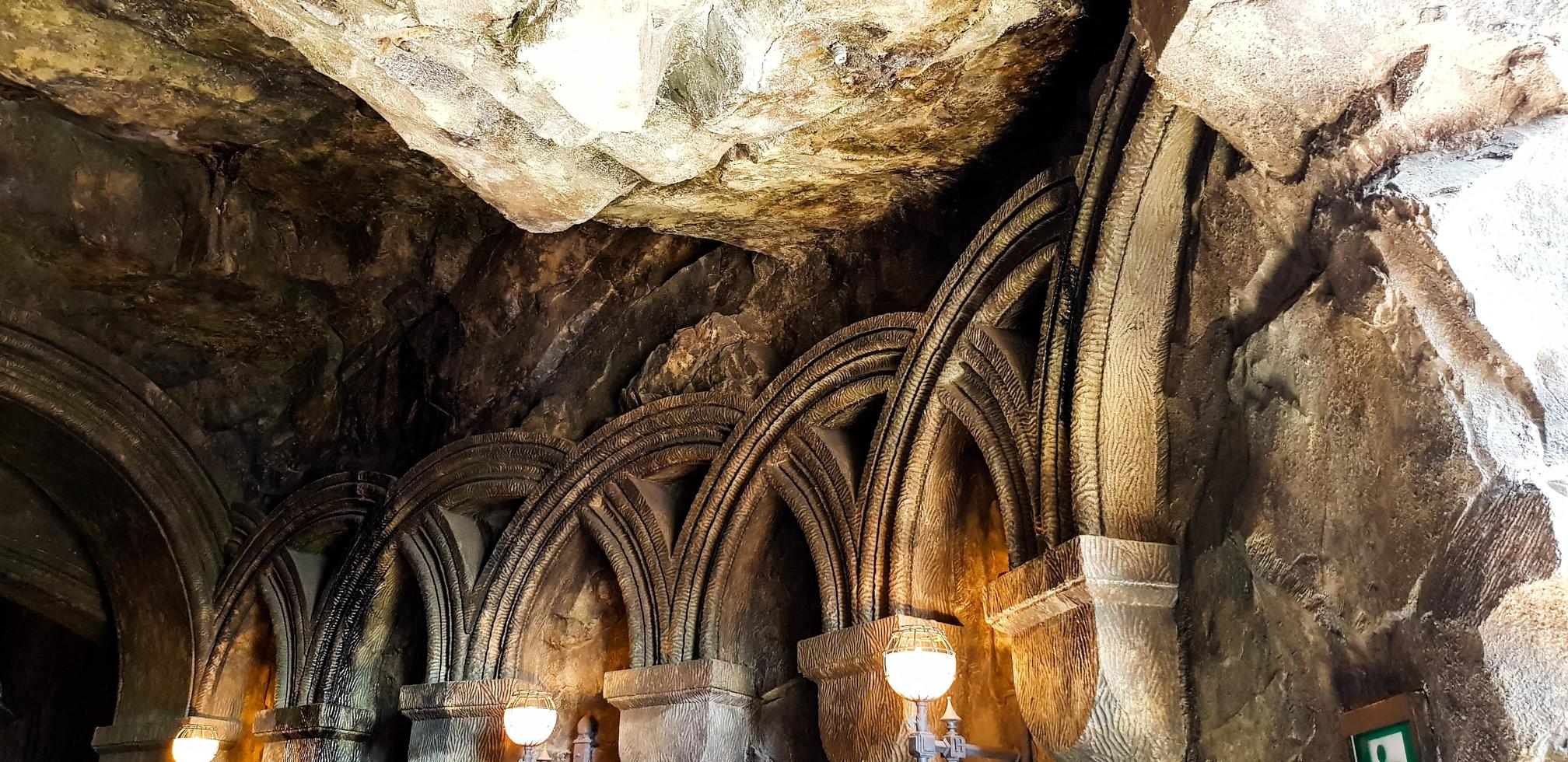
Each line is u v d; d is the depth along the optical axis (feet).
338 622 15.46
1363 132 6.55
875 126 9.92
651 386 13.20
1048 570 8.30
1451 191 6.19
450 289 16.38
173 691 16.99
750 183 11.05
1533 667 5.53
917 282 11.39
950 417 10.12
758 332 12.68
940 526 10.25
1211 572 7.86
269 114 13.79
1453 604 5.87
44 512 18.40
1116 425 8.48
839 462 11.00
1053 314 8.88
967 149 10.39
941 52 8.59
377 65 8.13
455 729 13.52
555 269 14.88
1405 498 6.30
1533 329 6.10
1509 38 6.13
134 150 15.20
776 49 8.16
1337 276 6.78
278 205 15.98
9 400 16.21
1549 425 5.90
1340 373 6.93
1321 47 6.46
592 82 7.68
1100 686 7.86
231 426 17.98
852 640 10.09
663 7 7.36
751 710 11.84
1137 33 7.09
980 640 10.03
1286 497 7.20
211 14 11.97
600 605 13.69
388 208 15.83
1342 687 6.63
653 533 12.64
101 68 12.80
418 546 14.90
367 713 15.16
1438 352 6.21
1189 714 7.86
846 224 11.98
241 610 16.84
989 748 9.53
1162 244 8.39
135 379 17.03
